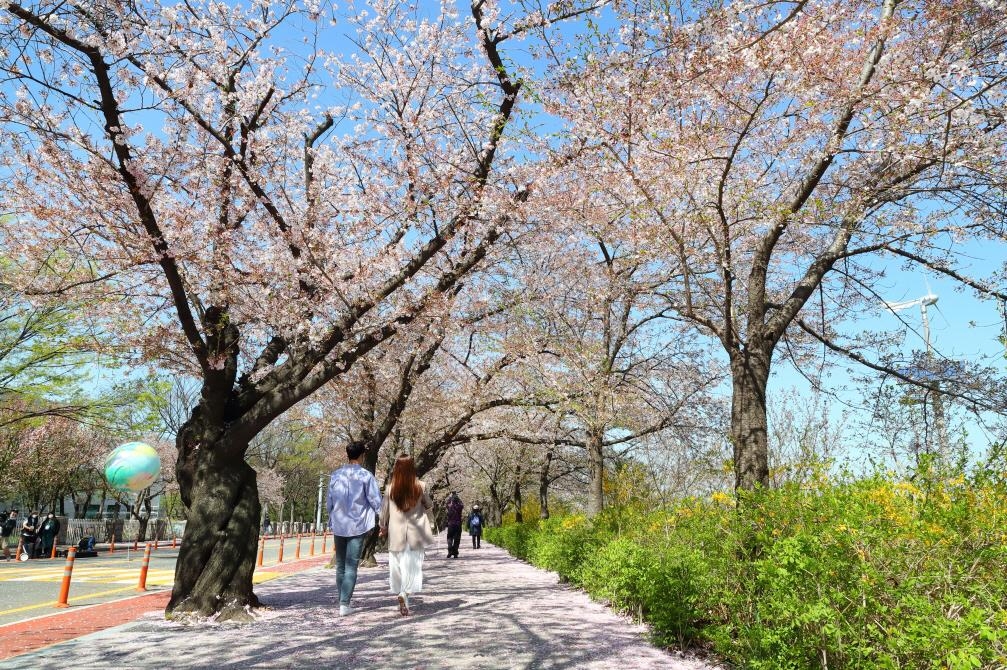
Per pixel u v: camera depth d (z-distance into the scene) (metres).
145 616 7.77
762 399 7.71
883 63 7.00
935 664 3.10
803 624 4.07
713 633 5.26
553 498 35.88
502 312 13.63
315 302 9.05
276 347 9.63
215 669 4.93
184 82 7.57
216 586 7.53
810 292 8.34
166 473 40.31
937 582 3.84
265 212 9.28
